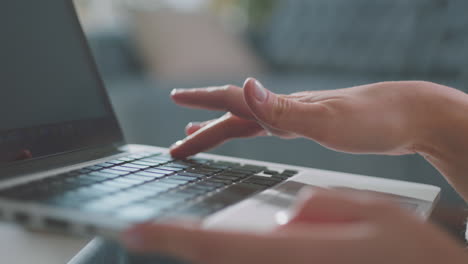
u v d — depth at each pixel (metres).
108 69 2.46
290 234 0.24
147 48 2.58
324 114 0.50
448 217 0.61
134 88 2.10
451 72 1.88
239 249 0.24
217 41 2.65
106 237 0.31
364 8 2.24
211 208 0.36
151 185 0.43
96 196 0.37
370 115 0.52
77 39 0.63
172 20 2.63
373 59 2.12
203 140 0.61
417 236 0.23
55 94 0.56
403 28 2.07
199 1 3.23
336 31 2.30
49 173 0.46
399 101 0.55
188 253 0.25
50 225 0.33
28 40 0.54
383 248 0.23
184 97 0.62
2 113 0.48
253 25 3.06
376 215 0.24
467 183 0.56
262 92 0.48
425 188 0.54
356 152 0.53
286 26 2.53
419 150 0.58
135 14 2.63
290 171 0.57
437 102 0.56
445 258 0.23
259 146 1.49
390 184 0.55
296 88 1.79
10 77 0.50
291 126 0.50
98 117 0.61
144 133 1.64
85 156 0.55
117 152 0.60
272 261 0.23
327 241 0.23
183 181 0.45
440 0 2.01
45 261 0.36
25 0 0.55
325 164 1.37
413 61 2.00
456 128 0.54
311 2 2.45
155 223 0.25
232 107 0.60
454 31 1.94
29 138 0.50
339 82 1.91
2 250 0.37
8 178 0.43
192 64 2.56
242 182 0.48
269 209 0.38
